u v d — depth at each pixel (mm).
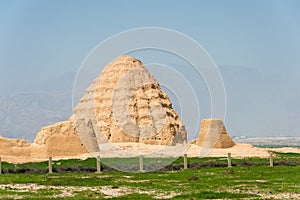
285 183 42438
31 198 34250
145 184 43188
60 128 89562
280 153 90000
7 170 58344
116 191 38781
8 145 82188
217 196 34438
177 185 42219
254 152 91938
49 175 53688
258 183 42656
